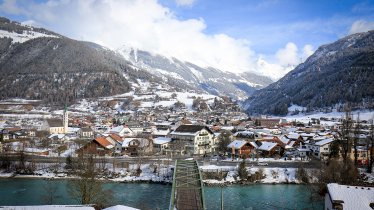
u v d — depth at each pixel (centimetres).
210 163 12375
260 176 11006
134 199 8688
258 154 14438
